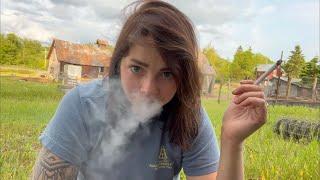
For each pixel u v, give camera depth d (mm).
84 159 639
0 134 2938
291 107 8070
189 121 632
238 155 638
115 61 584
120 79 598
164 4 569
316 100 11625
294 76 16641
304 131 3320
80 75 16469
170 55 545
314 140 2512
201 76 606
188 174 687
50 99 6781
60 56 16266
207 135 669
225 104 9070
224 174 638
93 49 17000
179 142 644
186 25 566
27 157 2092
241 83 628
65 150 604
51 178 604
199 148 666
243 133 623
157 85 562
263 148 2303
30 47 23266
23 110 4617
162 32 539
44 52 23594
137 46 544
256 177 1771
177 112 626
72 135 606
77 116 610
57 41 16625
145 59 545
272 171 1747
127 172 649
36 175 611
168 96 577
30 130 3227
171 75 565
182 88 587
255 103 609
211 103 9281
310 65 16719
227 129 631
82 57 16578
